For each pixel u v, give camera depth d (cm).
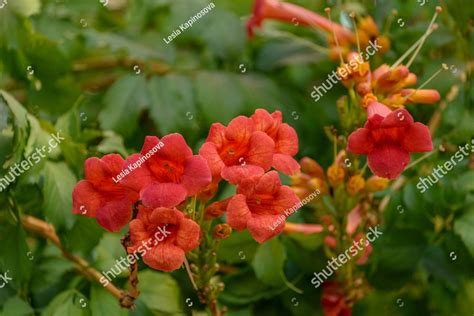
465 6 98
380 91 87
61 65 95
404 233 96
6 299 88
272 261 91
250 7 110
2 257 88
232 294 94
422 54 101
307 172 91
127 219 76
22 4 94
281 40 108
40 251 93
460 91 99
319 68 107
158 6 103
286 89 104
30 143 88
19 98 99
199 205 82
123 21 109
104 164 76
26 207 91
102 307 88
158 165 76
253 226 75
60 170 89
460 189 94
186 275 95
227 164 77
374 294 100
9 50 94
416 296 102
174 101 98
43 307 91
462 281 100
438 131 99
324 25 100
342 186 89
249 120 77
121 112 97
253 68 106
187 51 106
